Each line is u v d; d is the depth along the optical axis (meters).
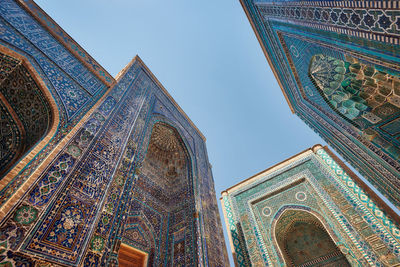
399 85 3.01
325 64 3.77
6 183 2.16
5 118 3.26
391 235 4.55
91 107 3.84
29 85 3.22
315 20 2.98
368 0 2.07
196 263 4.44
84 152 3.20
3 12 3.17
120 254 4.34
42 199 2.36
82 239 2.52
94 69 4.48
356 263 4.70
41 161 2.57
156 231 5.36
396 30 1.92
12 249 1.91
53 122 3.00
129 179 3.80
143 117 5.44
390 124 3.30
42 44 3.60
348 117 3.89
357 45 2.57
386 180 3.51
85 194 2.87
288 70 5.12
